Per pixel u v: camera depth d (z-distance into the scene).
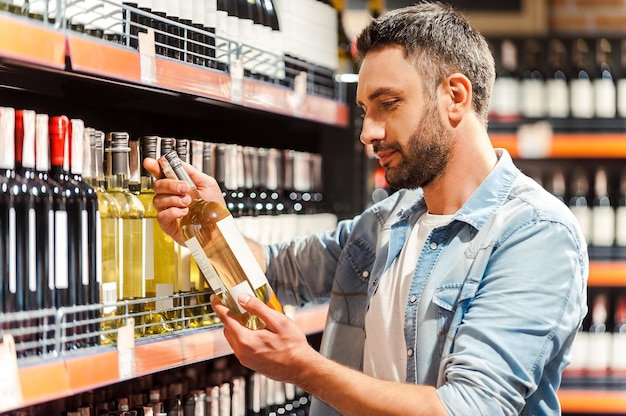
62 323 1.47
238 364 2.47
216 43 2.03
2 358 1.30
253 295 1.51
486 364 1.44
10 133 1.42
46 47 1.36
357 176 3.01
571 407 3.78
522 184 1.68
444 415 1.40
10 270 1.42
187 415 2.01
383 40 1.62
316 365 1.49
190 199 1.64
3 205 1.41
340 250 2.07
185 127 2.59
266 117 2.66
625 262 3.83
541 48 3.97
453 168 1.69
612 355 3.93
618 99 3.81
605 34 4.01
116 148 1.66
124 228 1.72
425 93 1.61
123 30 1.75
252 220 2.20
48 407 1.92
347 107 2.81
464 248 1.65
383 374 1.73
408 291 1.69
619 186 4.17
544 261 1.53
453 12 1.68
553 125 3.75
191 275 1.93
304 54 2.54
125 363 1.57
